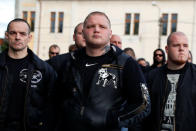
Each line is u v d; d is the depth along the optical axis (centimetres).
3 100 304
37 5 3023
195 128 326
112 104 265
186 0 2736
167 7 2778
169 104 337
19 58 316
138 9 2827
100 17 275
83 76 273
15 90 307
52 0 2984
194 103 329
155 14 2786
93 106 264
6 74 308
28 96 305
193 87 331
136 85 269
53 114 299
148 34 2800
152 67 649
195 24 2714
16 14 3178
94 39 271
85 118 263
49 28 2995
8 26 317
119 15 2864
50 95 304
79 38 421
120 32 2866
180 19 2750
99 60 276
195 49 2702
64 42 2962
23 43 313
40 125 306
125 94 276
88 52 281
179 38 339
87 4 2928
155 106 343
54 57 312
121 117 261
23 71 312
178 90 334
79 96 269
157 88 346
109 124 262
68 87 278
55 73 305
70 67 286
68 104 273
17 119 304
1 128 303
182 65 345
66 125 271
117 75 271
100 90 266
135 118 263
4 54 315
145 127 354
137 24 2850
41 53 3008
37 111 311
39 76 311
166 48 356
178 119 327
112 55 278
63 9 2972
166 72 351
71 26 2945
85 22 279
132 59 282
